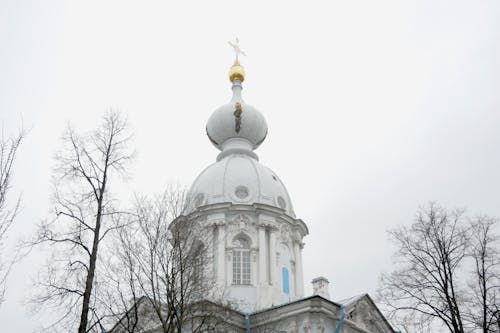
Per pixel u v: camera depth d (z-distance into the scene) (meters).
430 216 32.16
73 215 23.84
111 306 23.19
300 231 48.06
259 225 44.69
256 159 53.06
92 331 22.19
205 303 26.83
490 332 27.02
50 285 22.91
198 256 26.67
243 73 58.88
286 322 35.19
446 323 26.56
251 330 36.00
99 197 24.20
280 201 48.44
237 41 61.38
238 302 40.41
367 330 37.91
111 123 26.12
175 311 23.48
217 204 44.75
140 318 27.72
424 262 28.25
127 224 24.52
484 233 28.42
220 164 50.22
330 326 35.22
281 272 44.72
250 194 47.09
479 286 27.47
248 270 43.53
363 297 38.59
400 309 28.06
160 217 25.39
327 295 40.84
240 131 54.00
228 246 43.66
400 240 30.77
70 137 31.31
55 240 23.02
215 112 55.31
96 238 23.28
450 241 28.42
